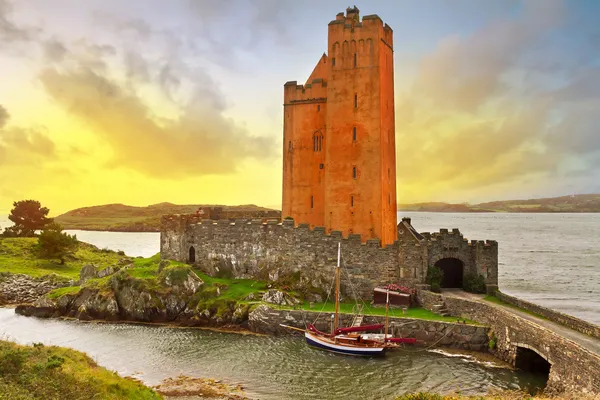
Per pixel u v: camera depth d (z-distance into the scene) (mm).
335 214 66250
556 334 38062
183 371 43812
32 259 98375
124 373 43312
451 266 61562
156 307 60156
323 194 70812
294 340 52375
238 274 65625
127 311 61062
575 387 34750
